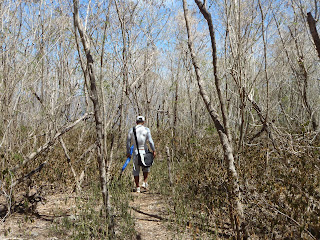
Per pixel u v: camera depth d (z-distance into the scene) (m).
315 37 2.01
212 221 3.55
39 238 3.05
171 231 3.37
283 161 4.54
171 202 4.45
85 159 5.71
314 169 4.08
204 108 8.36
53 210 3.98
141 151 5.21
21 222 3.51
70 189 4.92
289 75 5.72
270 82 5.48
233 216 2.94
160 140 8.58
